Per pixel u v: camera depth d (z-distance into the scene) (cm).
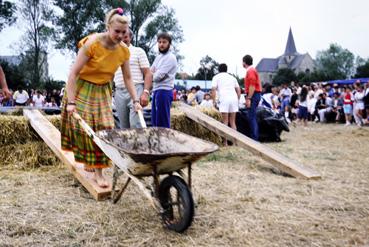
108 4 4812
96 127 403
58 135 535
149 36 5050
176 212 373
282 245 297
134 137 364
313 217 361
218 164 604
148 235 314
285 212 374
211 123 717
